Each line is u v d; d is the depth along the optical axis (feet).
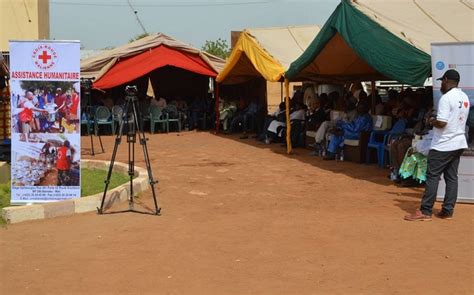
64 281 18.17
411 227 24.53
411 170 33.65
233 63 65.16
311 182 36.52
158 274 18.70
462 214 27.02
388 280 17.94
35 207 26.50
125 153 53.26
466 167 29.22
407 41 33.58
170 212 27.78
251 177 38.68
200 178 38.22
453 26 36.81
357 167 42.75
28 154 28.94
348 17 38.40
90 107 71.36
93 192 32.17
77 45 28.58
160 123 75.10
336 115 48.91
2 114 43.80
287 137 51.80
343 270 18.92
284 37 62.08
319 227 24.59
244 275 18.51
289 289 17.19
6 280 18.37
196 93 89.25
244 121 69.21
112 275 18.66
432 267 19.20
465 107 25.35
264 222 25.59
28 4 67.82
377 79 53.36
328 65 50.75
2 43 67.05
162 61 74.13
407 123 39.60
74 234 23.84
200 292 17.03
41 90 28.68
